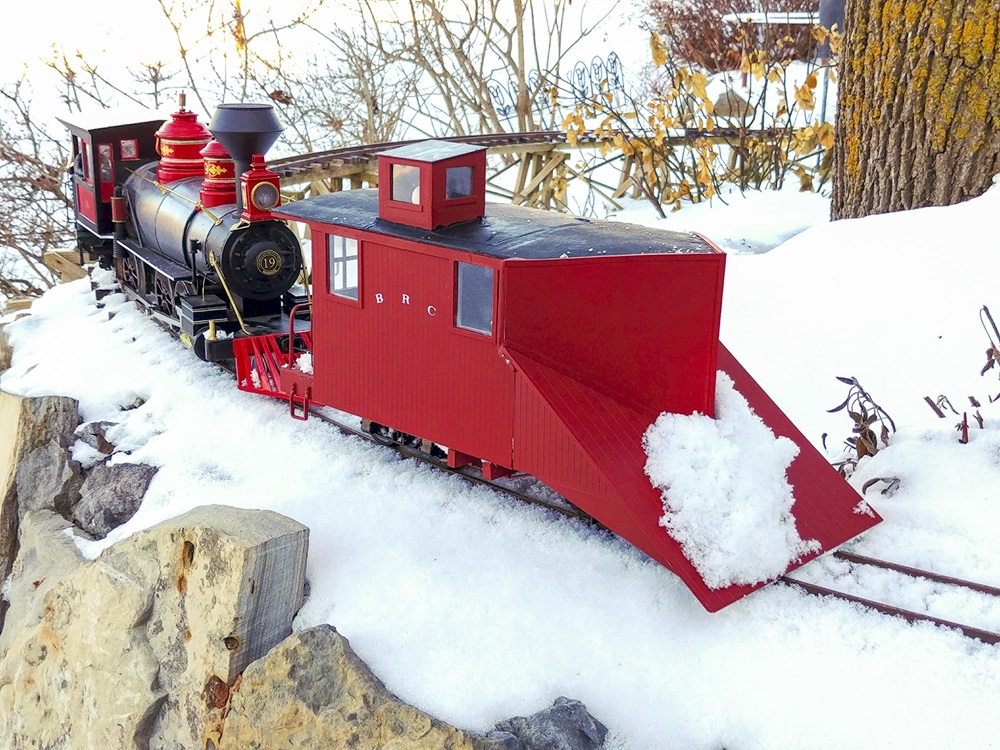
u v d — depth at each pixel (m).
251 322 8.59
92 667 5.62
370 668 4.79
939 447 5.98
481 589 5.25
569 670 4.77
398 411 5.95
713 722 4.52
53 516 7.36
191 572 5.25
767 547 5.01
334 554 5.62
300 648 4.80
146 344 9.09
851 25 9.18
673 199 13.17
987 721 4.22
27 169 18.11
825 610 4.89
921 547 5.30
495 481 6.25
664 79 21.62
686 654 4.79
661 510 4.96
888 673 4.50
